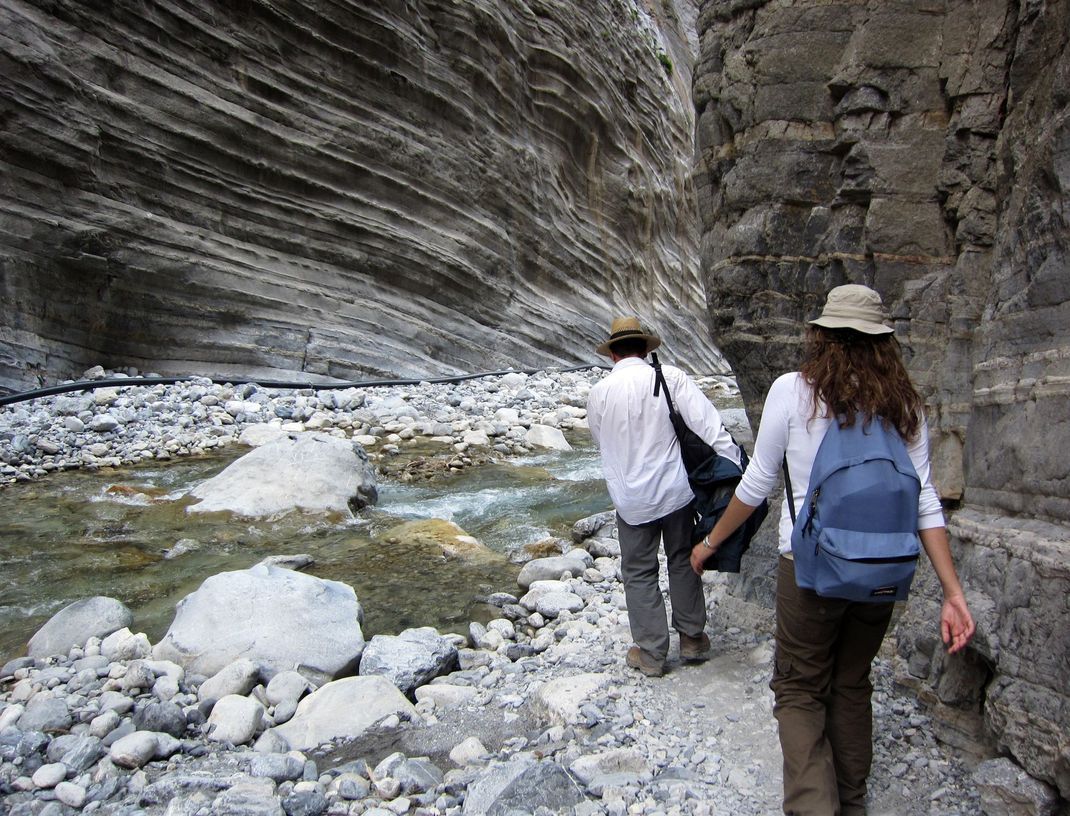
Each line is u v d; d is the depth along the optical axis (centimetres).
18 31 1016
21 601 489
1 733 305
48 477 774
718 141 396
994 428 270
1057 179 247
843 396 216
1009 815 234
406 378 1397
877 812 248
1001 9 301
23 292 1006
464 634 440
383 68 1462
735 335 384
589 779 270
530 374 1633
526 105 1861
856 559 204
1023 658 235
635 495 336
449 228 1595
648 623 341
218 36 1243
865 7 339
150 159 1154
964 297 310
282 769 283
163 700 341
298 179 1337
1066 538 231
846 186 342
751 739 289
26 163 1023
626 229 2245
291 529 634
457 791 269
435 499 747
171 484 758
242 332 1231
